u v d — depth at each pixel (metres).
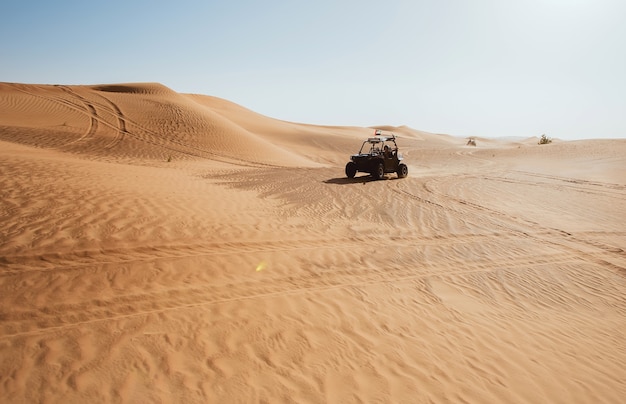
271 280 5.23
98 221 6.29
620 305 5.28
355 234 7.73
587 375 3.65
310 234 7.42
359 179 16.50
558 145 40.66
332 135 60.47
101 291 4.41
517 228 8.95
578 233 8.69
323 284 5.28
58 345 3.41
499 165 27.16
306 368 3.42
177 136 30.27
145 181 10.44
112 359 3.29
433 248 7.21
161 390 2.96
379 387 3.24
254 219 7.97
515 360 3.82
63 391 2.85
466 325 4.48
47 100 34.47
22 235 5.37
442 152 42.53
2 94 34.84
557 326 4.62
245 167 21.84
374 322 4.36
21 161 10.62
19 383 2.90
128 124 31.11
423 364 3.62
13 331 3.55
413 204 11.16
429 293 5.29
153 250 5.62
